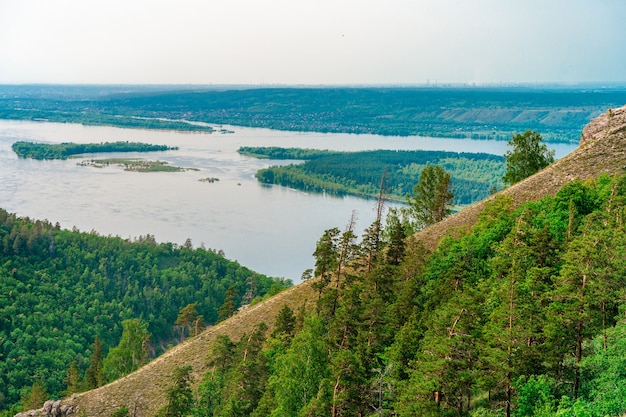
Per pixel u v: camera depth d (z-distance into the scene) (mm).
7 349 178750
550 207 80938
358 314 67000
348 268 102750
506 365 45844
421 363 49500
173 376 76188
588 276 49062
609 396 43125
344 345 66438
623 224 63375
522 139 120125
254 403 69938
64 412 89688
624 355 44688
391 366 55125
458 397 51938
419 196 125938
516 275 53281
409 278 78812
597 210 71625
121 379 96125
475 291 55344
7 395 157500
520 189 100750
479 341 49469
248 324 100812
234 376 73938
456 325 49812
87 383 119250
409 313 67125
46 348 183875
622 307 47906
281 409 58062
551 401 44000
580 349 48219
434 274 78000
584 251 49375
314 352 62062
